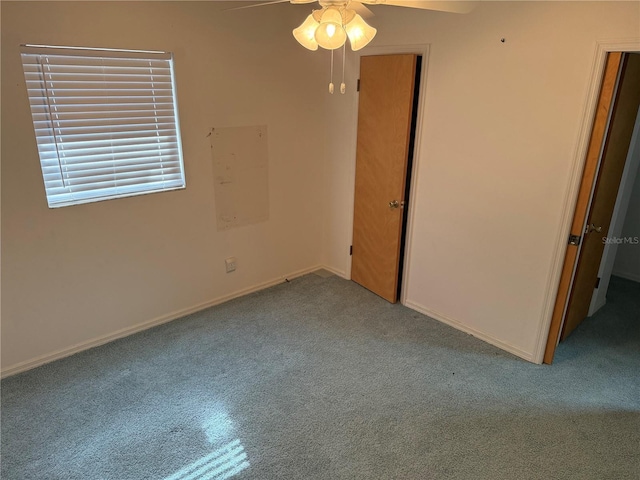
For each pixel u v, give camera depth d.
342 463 2.06
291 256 4.06
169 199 3.11
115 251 2.94
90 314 2.93
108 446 2.14
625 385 2.61
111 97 2.71
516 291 2.82
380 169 3.42
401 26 3.03
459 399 2.49
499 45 2.54
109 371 2.72
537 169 2.55
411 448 2.14
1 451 2.10
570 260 2.55
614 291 3.85
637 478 1.98
